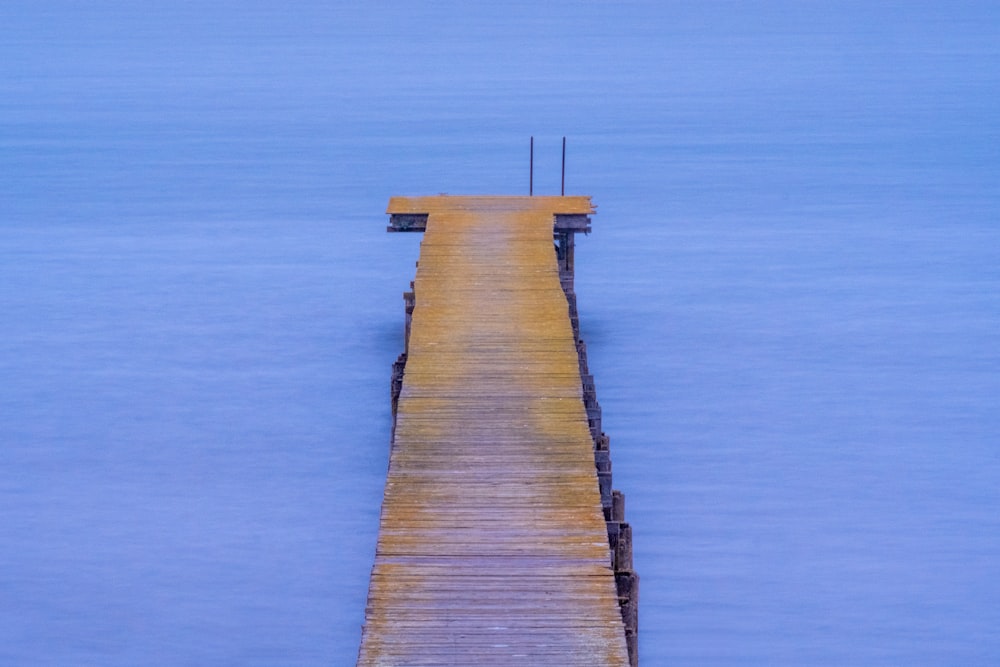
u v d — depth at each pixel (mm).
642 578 24000
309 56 134750
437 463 19828
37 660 21672
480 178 60625
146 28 185375
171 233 49875
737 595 23516
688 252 46719
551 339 25172
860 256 45875
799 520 26016
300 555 24766
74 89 100875
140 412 31359
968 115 81625
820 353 35469
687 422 30672
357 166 64188
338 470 28125
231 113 85938
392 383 27406
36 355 35500
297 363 34656
